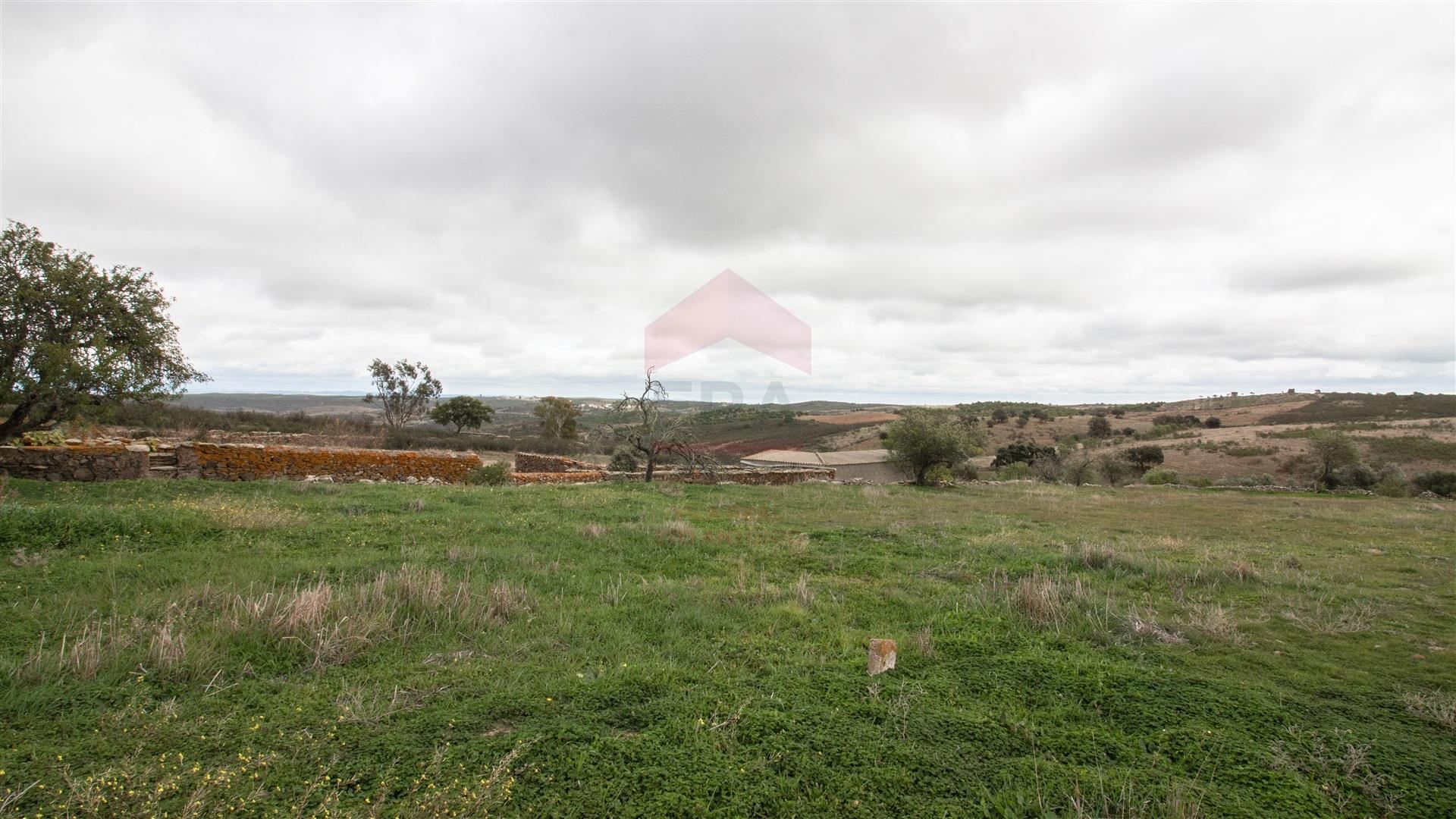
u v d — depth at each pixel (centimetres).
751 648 498
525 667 440
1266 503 1975
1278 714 384
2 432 1065
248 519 837
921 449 2414
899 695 403
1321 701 416
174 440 2208
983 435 2972
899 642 514
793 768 313
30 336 1064
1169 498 2092
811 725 356
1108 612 601
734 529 1102
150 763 300
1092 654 508
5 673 375
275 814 265
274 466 1412
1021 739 348
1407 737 364
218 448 1355
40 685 371
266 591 550
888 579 761
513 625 525
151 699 367
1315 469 3347
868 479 2784
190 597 529
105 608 511
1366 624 598
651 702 381
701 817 274
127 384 1120
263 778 290
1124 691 412
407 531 882
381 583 564
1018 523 1320
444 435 3744
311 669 425
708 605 613
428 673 425
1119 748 341
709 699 388
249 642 451
